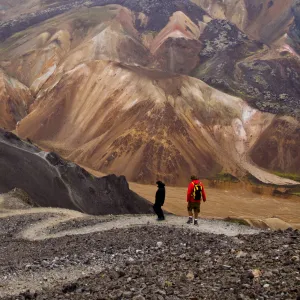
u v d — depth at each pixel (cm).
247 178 14188
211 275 1045
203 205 11275
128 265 1370
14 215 3188
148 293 939
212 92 17600
